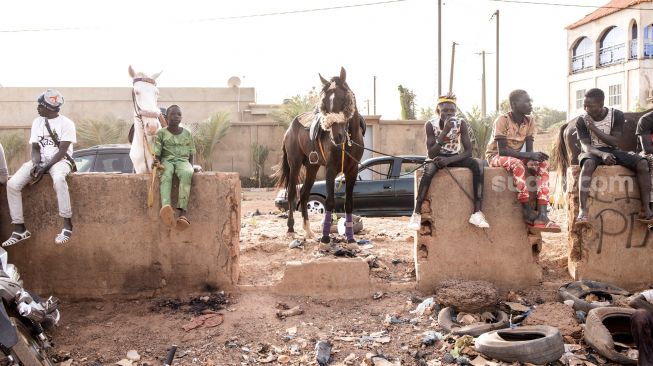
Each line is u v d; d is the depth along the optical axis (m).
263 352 5.48
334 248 7.69
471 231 6.60
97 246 6.51
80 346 5.60
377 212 11.84
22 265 6.52
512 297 6.42
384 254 7.70
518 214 6.60
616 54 31.19
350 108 7.32
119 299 6.54
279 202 12.27
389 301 6.41
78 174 6.48
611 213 6.58
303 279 6.54
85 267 6.52
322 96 7.39
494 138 6.66
